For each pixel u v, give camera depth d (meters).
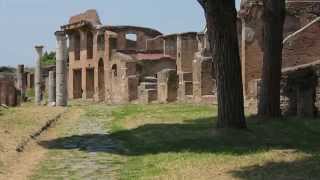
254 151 18.08
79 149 21.81
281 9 27.39
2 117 33.34
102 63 75.56
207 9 21.98
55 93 56.47
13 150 20.17
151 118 33.03
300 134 22.52
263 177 14.05
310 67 29.58
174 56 69.00
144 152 20.12
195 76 47.56
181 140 21.91
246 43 42.91
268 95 27.58
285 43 39.50
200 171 15.32
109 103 62.69
